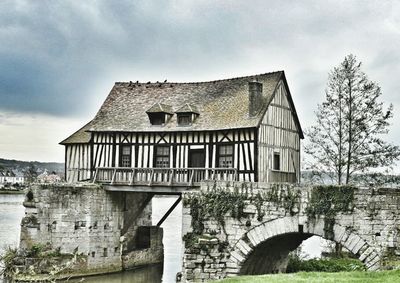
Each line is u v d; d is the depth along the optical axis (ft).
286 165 89.25
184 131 86.48
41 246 81.56
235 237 68.44
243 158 81.00
